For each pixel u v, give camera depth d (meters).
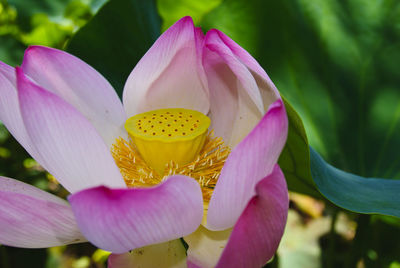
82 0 0.72
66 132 0.42
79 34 0.55
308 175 0.48
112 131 0.50
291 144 0.48
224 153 0.49
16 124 0.45
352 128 0.58
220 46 0.44
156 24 0.60
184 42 0.48
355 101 0.59
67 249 0.84
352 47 0.60
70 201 0.39
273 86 0.44
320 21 0.60
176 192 0.40
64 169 0.43
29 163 0.74
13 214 0.44
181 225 0.42
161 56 0.48
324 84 0.59
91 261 0.83
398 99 0.59
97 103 0.49
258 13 0.58
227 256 0.41
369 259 0.57
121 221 0.40
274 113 0.41
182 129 0.47
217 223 0.43
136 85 0.49
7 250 0.72
